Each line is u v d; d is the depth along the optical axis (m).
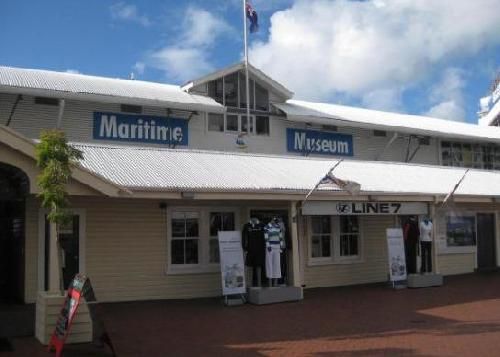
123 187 12.12
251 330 10.95
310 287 17.62
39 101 19.12
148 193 13.12
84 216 14.31
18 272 14.10
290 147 23.95
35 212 13.76
